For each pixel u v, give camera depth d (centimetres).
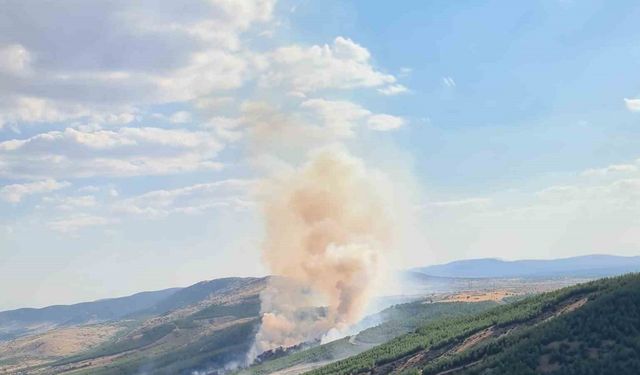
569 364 19725
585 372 19112
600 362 19175
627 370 18588
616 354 19475
